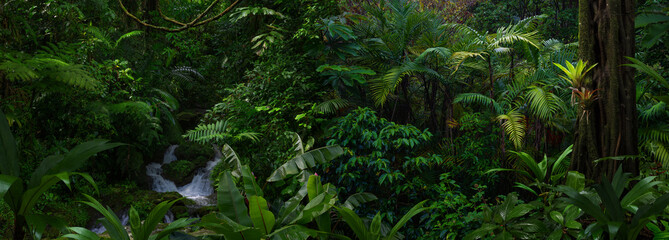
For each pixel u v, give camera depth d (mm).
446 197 4602
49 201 6090
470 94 5434
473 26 11586
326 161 4859
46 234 5445
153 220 2885
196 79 10195
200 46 10062
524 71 6297
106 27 7773
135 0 8570
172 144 8562
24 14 6594
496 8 11953
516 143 4980
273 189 5785
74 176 6586
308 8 6516
